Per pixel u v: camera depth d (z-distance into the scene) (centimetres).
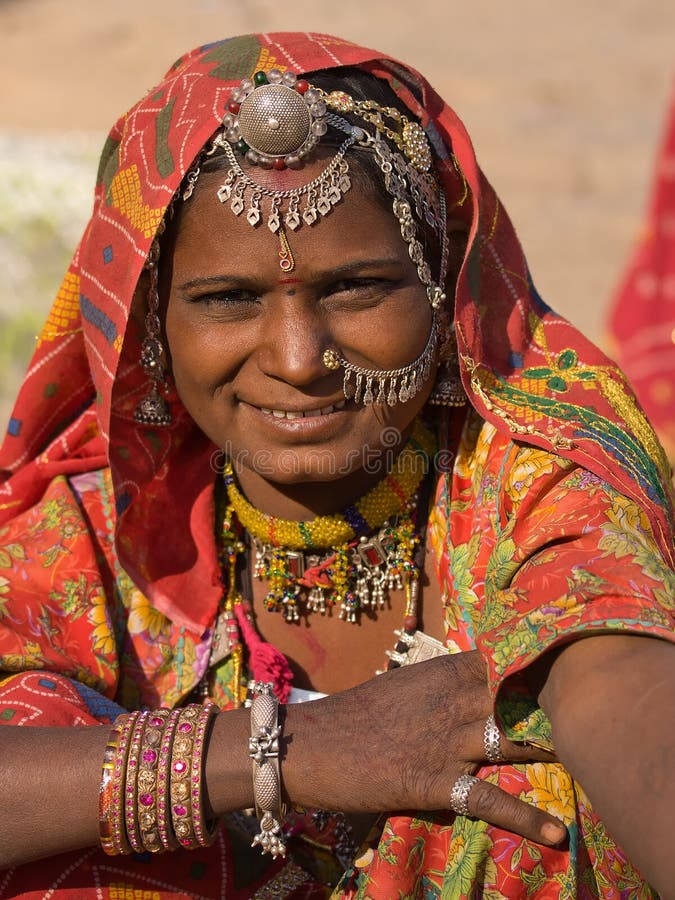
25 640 212
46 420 243
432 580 224
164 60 1853
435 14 2055
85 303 222
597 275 1059
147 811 185
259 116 188
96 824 185
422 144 204
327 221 192
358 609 226
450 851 189
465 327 205
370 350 199
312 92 193
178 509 228
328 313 199
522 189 1299
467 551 212
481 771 188
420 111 206
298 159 191
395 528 222
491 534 207
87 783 185
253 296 198
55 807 185
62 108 1656
